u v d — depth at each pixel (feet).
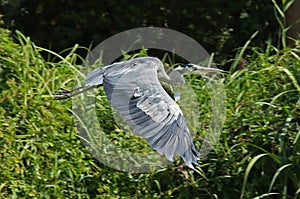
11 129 40.34
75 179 40.29
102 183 40.60
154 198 40.60
